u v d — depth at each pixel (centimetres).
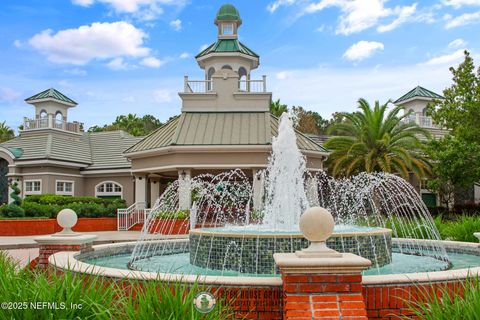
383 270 831
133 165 2894
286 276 482
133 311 425
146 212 2698
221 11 3350
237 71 3312
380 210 2708
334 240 802
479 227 1327
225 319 494
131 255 1091
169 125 3005
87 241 954
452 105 2695
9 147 3422
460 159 2631
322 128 6681
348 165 2956
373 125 2891
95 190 3525
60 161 3288
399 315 526
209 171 2825
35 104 3659
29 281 521
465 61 2673
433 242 1105
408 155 2759
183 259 1036
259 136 2666
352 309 466
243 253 815
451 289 542
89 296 452
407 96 4084
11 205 2550
